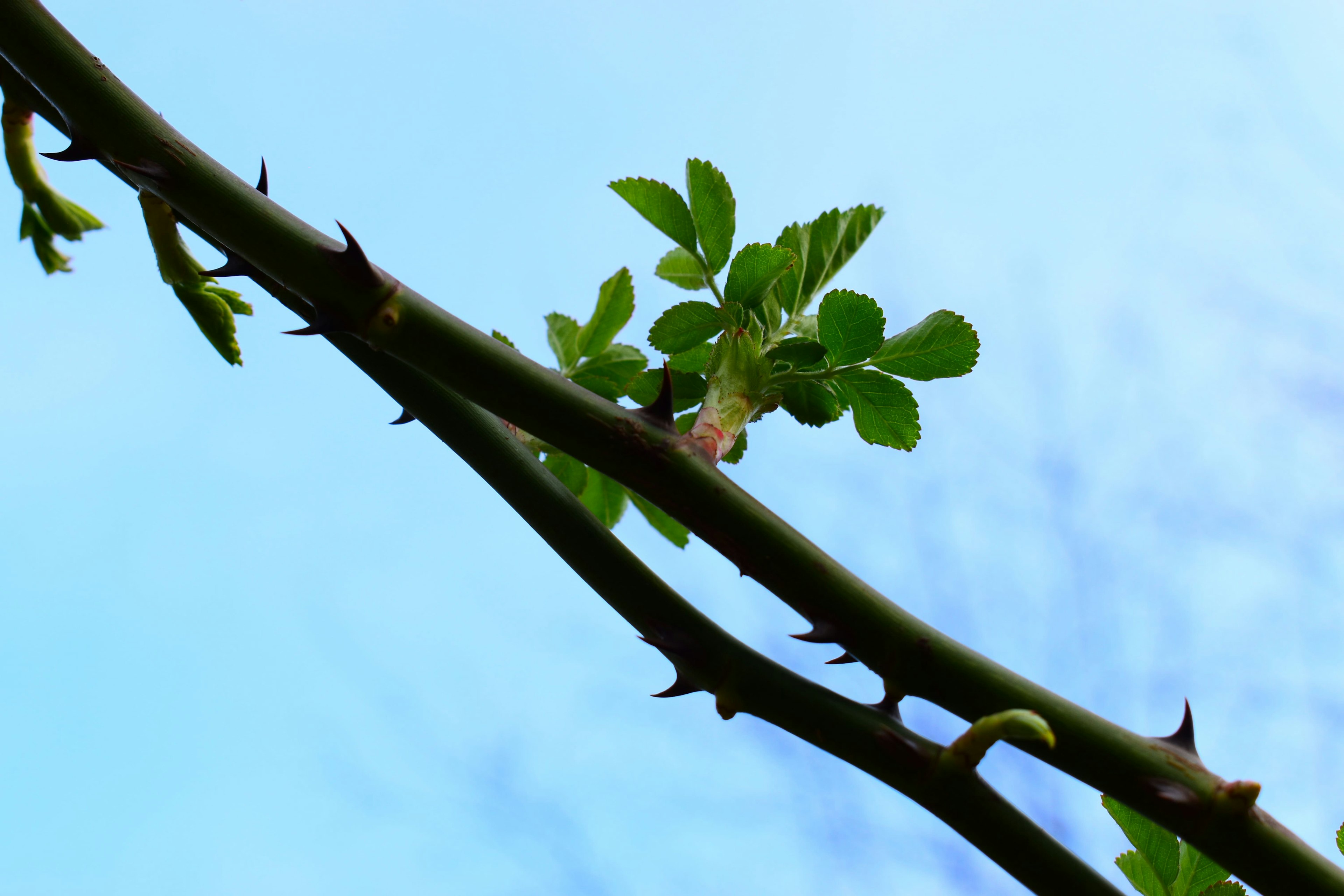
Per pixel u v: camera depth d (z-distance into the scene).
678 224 0.64
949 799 0.58
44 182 0.64
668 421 0.59
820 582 0.59
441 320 0.59
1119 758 0.58
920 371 0.63
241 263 0.60
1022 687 0.59
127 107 0.59
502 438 0.61
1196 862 0.60
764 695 0.59
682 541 0.66
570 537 0.60
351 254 0.59
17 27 0.59
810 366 0.63
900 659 0.59
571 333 0.67
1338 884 0.58
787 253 0.63
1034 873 0.58
